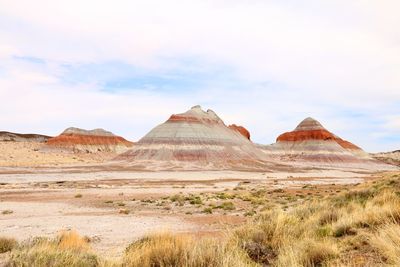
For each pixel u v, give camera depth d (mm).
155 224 21094
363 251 6965
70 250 8094
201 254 6633
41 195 42500
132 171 118812
